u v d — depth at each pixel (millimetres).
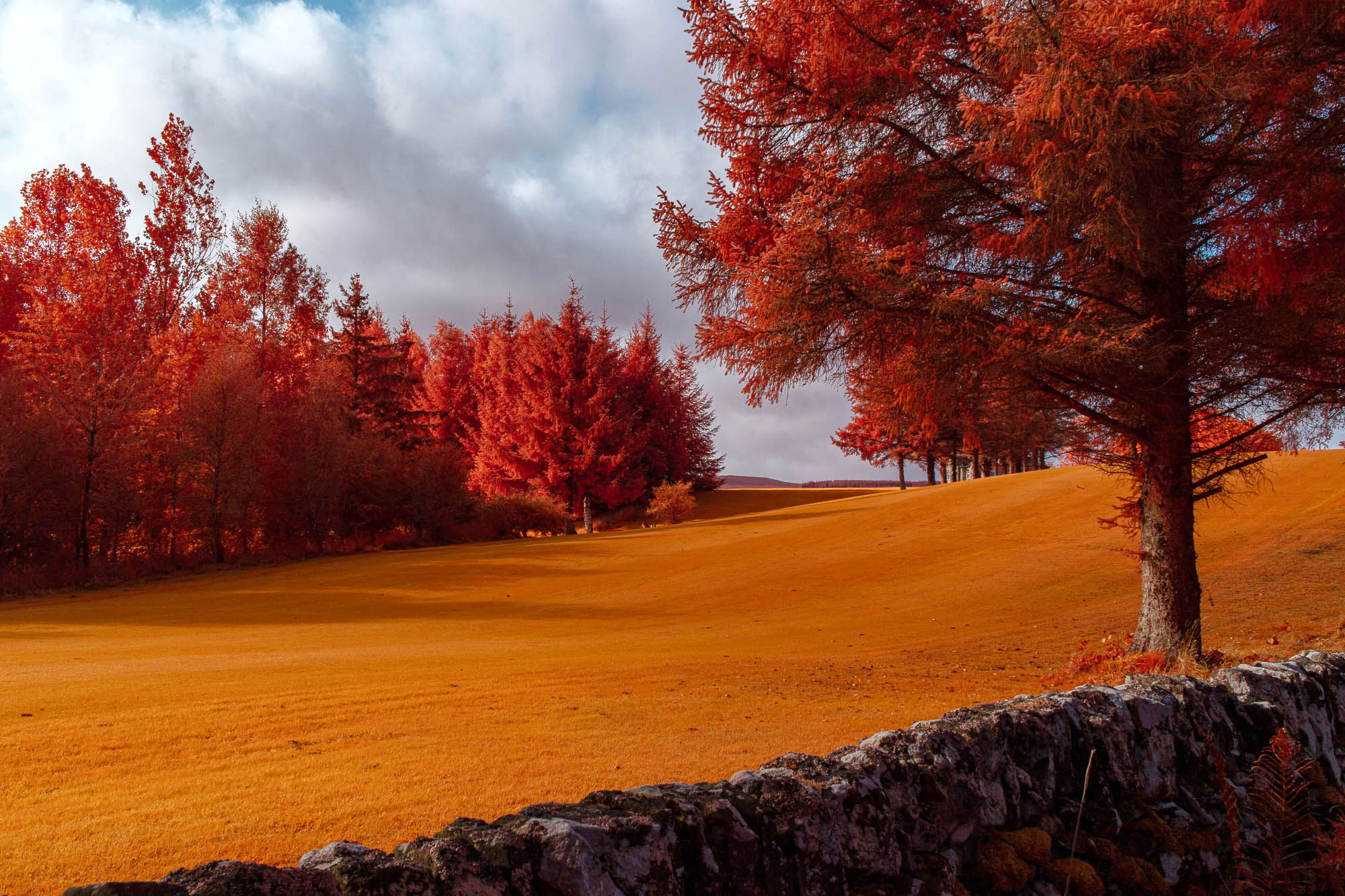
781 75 10328
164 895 1554
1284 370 10156
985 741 3170
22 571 35250
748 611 24328
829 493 69438
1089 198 8375
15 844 4887
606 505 59938
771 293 8969
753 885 2344
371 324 62625
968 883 2938
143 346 44969
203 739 7840
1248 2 7855
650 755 7102
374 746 7520
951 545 31969
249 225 52719
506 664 13477
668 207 11008
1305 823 3400
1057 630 18000
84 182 47750
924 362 9516
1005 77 9094
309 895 1717
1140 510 12289
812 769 2812
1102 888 3145
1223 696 4191
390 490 49281
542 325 56562
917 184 10242
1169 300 10055
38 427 36062
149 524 40188
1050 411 11719
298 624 22328
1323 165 8445
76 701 9758
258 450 42500
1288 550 23500
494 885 1957
